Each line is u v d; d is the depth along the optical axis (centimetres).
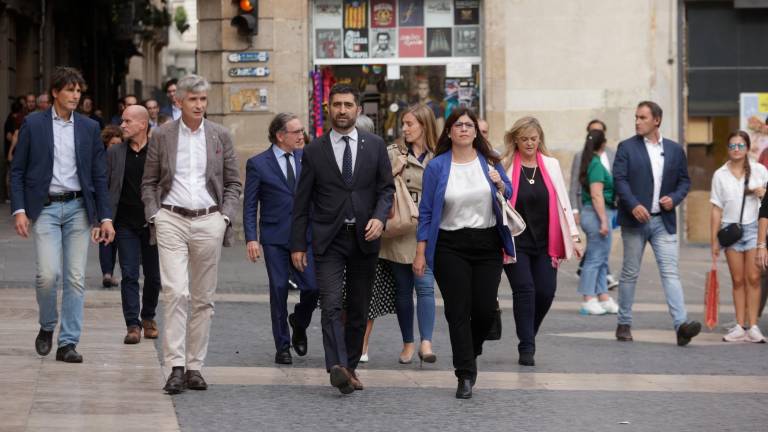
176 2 7131
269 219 1126
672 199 1295
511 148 1155
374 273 993
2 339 1182
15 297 1483
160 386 969
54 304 1065
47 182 1032
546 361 1156
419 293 1128
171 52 7194
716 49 2302
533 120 1146
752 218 1344
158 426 819
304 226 982
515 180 1140
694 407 927
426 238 964
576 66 2191
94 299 1502
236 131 2203
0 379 973
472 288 975
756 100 2305
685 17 2298
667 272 1299
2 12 3141
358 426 835
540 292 1142
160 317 1378
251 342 1233
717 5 2298
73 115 1048
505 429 834
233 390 966
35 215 1034
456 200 959
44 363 1055
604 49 2191
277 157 1132
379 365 1121
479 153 991
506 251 973
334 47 2208
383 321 1432
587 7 2188
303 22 2197
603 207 1523
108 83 4881
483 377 1058
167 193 962
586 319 1494
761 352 1239
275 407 899
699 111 2309
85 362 1070
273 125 1132
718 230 1358
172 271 951
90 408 873
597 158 1534
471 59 2205
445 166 967
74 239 1052
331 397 945
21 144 1032
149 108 1816
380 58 2205
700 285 1869
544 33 2188
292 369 1080
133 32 4716
